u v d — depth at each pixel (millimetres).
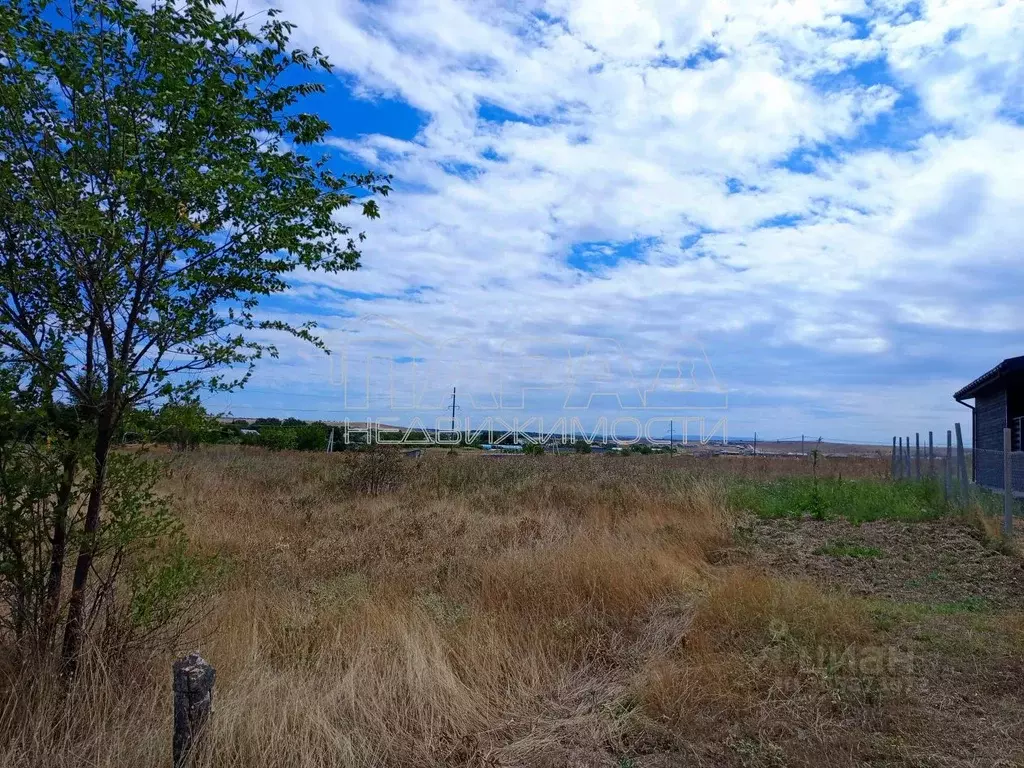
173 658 4199
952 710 4129
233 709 3424
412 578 6840
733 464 21969
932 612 6180
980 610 6371
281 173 4176
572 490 13266
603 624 5496
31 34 3523
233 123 3936
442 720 3898
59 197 3562
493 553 7758
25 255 3684
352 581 6426
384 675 4242
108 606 3992
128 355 3889
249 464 17688
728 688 4316
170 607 4281
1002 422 15852
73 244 3586
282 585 6418
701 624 5402
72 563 4020
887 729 3871
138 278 3818
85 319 3764
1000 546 9211
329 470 17031
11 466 3637
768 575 7336
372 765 3414
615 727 3906
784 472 19875
